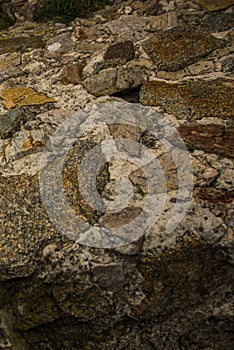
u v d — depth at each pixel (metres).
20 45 2.10
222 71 1.64
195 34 1.83
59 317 1.20
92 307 1.18
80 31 2.11
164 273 1.17
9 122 1.52
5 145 1.47
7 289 1.18
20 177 1.34
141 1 2.31
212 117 1.43
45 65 1.88
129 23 2.12
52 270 1.15
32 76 1.82
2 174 1.36
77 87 1.69
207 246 1.16
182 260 1.16
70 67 1.77
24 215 1.22
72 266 1.15
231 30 1.86
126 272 1.16
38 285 1.17
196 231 1.16
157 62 1.72
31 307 1.20
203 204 1.20
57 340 1.25
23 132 1.50
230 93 1.51
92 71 1.73
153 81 1.63
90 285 1.16
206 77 1.62
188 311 1.24
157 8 2.21
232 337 1.30
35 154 1.41
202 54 1.73
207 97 1.51
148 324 1.23
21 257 1.15
